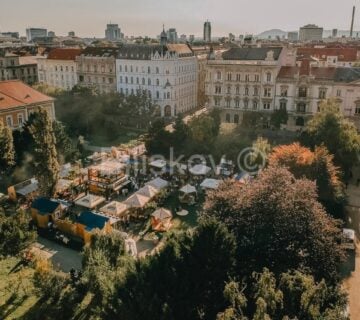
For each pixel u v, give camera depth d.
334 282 32.72
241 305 26.58
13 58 143.50
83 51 138.75
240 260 34.34
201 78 141.75
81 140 87.94
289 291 27.12
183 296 29.38
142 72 123.00
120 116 110.06
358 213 57.25
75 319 33.94
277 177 39.00
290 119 96.75
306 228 34.59
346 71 91.31
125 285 29.97
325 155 56.09
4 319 33.47
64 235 51.56
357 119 89.00
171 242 33.22
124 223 53.91
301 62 98.94
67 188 63.62
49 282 37.28
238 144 76.38
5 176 68.81
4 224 40.97
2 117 79.12
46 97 89.44
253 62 98.19
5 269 41.19
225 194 40.72
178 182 67.94
